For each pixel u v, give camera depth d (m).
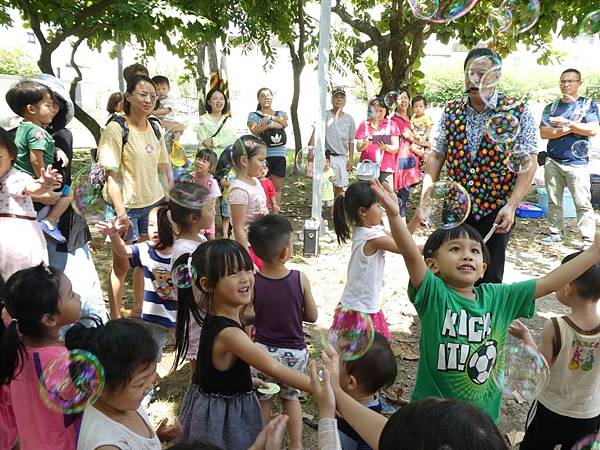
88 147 12.14
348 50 11.27
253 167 3.18
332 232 5.88
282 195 7.79
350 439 1.72
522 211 6.76
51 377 1.57
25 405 1.69
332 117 6.26
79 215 2.84
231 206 3.12
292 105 9.45
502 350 1.88
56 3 5.62
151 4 5.57
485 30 7.54
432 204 2.78
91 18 5.64
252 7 7.41
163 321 2.59
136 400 1.48
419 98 6.26
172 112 5.38
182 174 3.68
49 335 1.78
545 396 2.04
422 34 7.52
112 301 3.06
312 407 2.70
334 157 6.25
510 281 4.59
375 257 2.79
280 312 2.26
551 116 5.48
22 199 2.51
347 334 1.92
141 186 3.33
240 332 1.79
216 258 1.84
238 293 1.85
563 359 1.98
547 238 5.77
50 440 1.68
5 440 1.84
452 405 0.95
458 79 22.08
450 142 2.84
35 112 2.72
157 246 2.61
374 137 5.86
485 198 2.78
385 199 1.78
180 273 2.23
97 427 1.45
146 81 3.29
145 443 1.50
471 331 1.82
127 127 3.27
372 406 1.83
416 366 3.12
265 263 2.33
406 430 0.94
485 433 0.91
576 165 5.39
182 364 3.02
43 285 1.75
